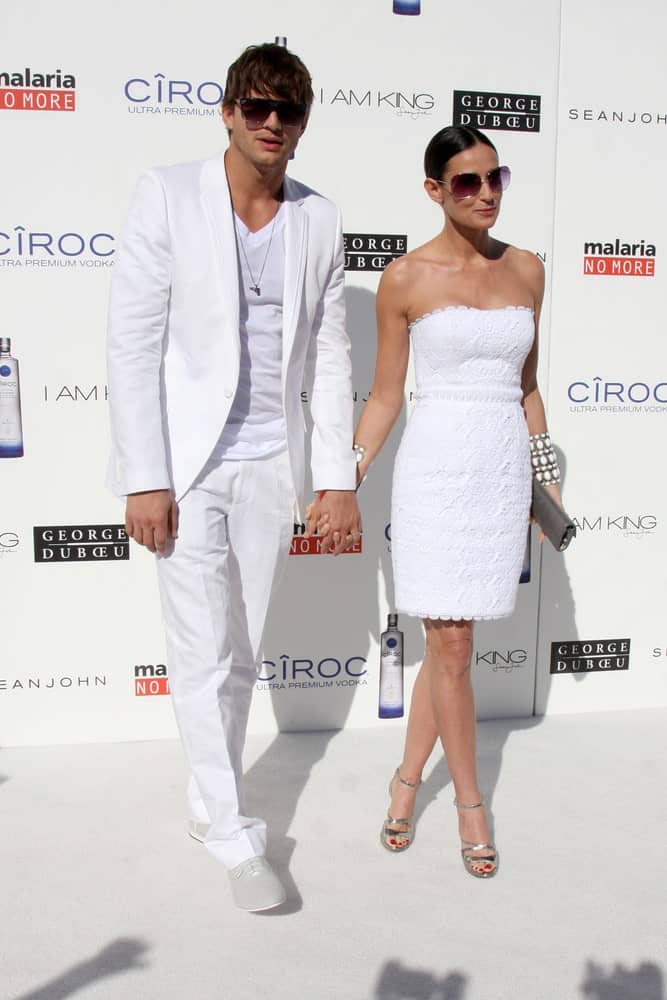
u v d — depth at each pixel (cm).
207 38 291
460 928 215
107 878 234
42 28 283
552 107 313
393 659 332
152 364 214
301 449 236
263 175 212
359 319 313
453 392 234
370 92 302
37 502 304
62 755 309
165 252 212
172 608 224
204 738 222
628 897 228
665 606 348
